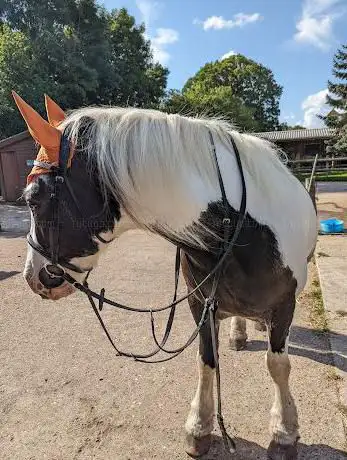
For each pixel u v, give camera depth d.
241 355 3.16
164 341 2.12
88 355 3.26
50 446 2.26
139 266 5.75
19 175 13.88
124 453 2.19
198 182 1.63
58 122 1.75
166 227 1.66
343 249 6.08
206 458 2.13
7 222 10.27
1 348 3.42
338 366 2.87
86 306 4.30
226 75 46.38
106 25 22.39
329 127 27.06
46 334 3.66
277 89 48.41
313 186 3.45
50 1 20.22
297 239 1.92
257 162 1.82
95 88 20.16
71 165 1.57
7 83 16.89
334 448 2.14
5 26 18.83
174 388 2.77
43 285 1.73
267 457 2.05
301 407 2.49
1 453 2.22
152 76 25.69
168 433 2.33
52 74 19.16
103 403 2.63
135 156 1.54
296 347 3.23
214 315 1.88
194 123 1.71
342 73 25.72
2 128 17.16
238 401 2.59
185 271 2.07
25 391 2.79
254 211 1.74
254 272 1.75
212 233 1.67
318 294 4.32
